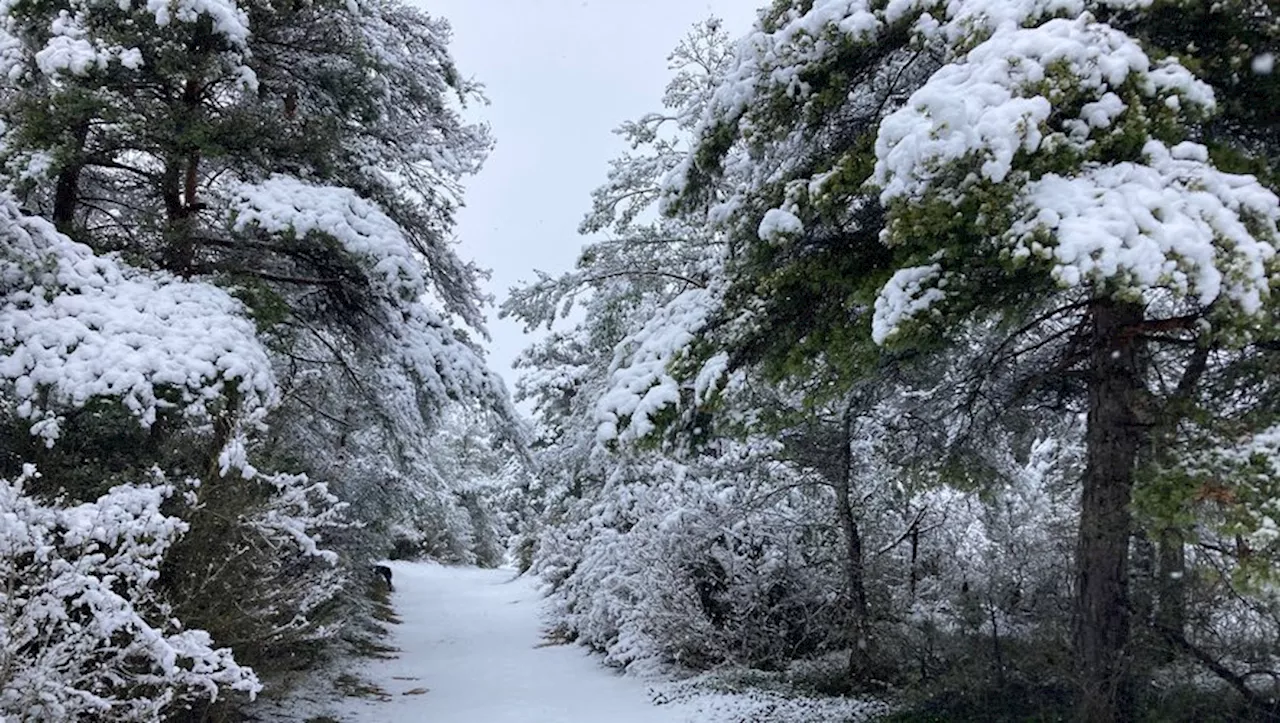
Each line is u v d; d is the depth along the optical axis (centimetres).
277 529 756
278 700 960
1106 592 656
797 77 660
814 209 648
